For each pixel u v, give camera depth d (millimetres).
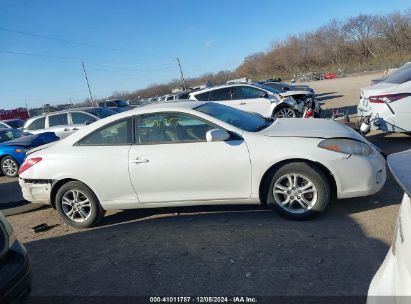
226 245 4176
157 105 5199
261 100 12211
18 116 45000
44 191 5250
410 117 6996
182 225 4887
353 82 36625
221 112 5094
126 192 4930
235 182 4551
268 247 3994
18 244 3283
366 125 6793
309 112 9227
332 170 4285
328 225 4312
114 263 4164
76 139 5176
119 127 5008
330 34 93312
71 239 5008
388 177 5578
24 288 3088
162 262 4016
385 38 83438
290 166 4398
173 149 4695
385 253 3584
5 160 9930
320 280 3301
